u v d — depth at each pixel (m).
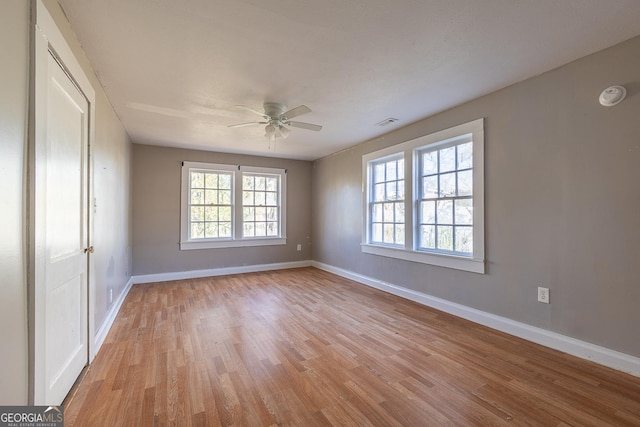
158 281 4.93
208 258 5.38
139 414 1.65
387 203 4.38
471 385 1.94
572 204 2.33
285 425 1.57
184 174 5.18
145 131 4.11
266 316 3.25
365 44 2.07
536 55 2.22
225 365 2.20
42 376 1.37
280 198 6.08
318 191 6.15
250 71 2.44
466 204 3.20
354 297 3.98
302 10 1.72
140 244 4.84
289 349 2.46
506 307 2.79
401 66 2.37
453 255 3.29
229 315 3.29
